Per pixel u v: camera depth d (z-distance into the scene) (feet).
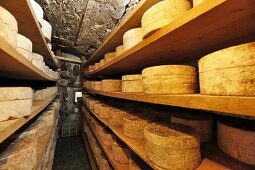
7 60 2.87
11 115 2.91
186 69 3.14
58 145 13.23
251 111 1.52
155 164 3.06
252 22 2.40
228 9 2.02
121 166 5.69
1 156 3.07
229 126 3.21
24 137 4.11
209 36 2.97
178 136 2.92
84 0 6.86
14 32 2.96
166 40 3.20
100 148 9.13
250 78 1.88
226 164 2.97
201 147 3.68
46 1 6.98
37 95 7.20
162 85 3.18
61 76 16.05
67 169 9.60
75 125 16.47
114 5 7.03
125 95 4.84
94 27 9.65
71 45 13.83
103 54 10.37
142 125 4.74
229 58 2.04
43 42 6.12
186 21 2.41
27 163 3.42
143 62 5.77
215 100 1.93
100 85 8.81
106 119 7.77
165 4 3.06
